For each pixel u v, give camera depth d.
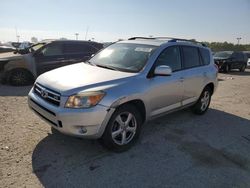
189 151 4.40
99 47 10.42
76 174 3.47
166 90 4.82
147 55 4.74
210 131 5.42
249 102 8.49
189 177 3.62
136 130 4.33
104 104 3.72
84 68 4.70
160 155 4.18
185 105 5.65
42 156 3.88
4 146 4.11
